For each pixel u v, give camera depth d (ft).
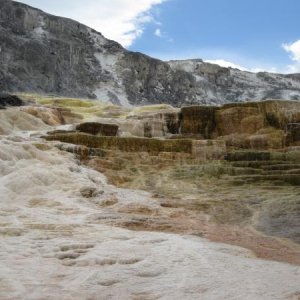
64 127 81.56
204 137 82.84
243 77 430.61
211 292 17.06
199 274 19.31
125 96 293.02
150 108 127.65
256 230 33.47
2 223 28.40
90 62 304.91
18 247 22.89
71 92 262.47
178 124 86.38
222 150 67.46
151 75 320.70
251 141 76.18
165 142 66.64
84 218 32.37
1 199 36.99
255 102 82.28
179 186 52.29
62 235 26.32
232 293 16.90
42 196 39.45
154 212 37.76
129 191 47.06
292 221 35.88
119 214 34.71
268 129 78.48
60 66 270.87
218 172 57.82
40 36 278.46
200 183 53.67
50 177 43.50
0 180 40.91
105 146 63.46
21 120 79.10
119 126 82.94
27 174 42.34
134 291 17.25
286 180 54.29
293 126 74.74
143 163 61.36
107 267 20.27
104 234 27.04
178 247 24.00
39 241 24.49
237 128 80.59
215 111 84.23
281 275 19.45
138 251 22.94
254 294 16.75
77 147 57.72
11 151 47.91
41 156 50.57
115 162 58.85
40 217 31.30
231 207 41.45
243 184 53.47
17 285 17.25
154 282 18.30
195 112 84.33
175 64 401.29
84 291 17.06
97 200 40.14
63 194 40.68
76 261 21.09
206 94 369.91
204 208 40.86
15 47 246.47
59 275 19.02
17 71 238.27
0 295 16.05
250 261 22.13
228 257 22.61
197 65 401.70
